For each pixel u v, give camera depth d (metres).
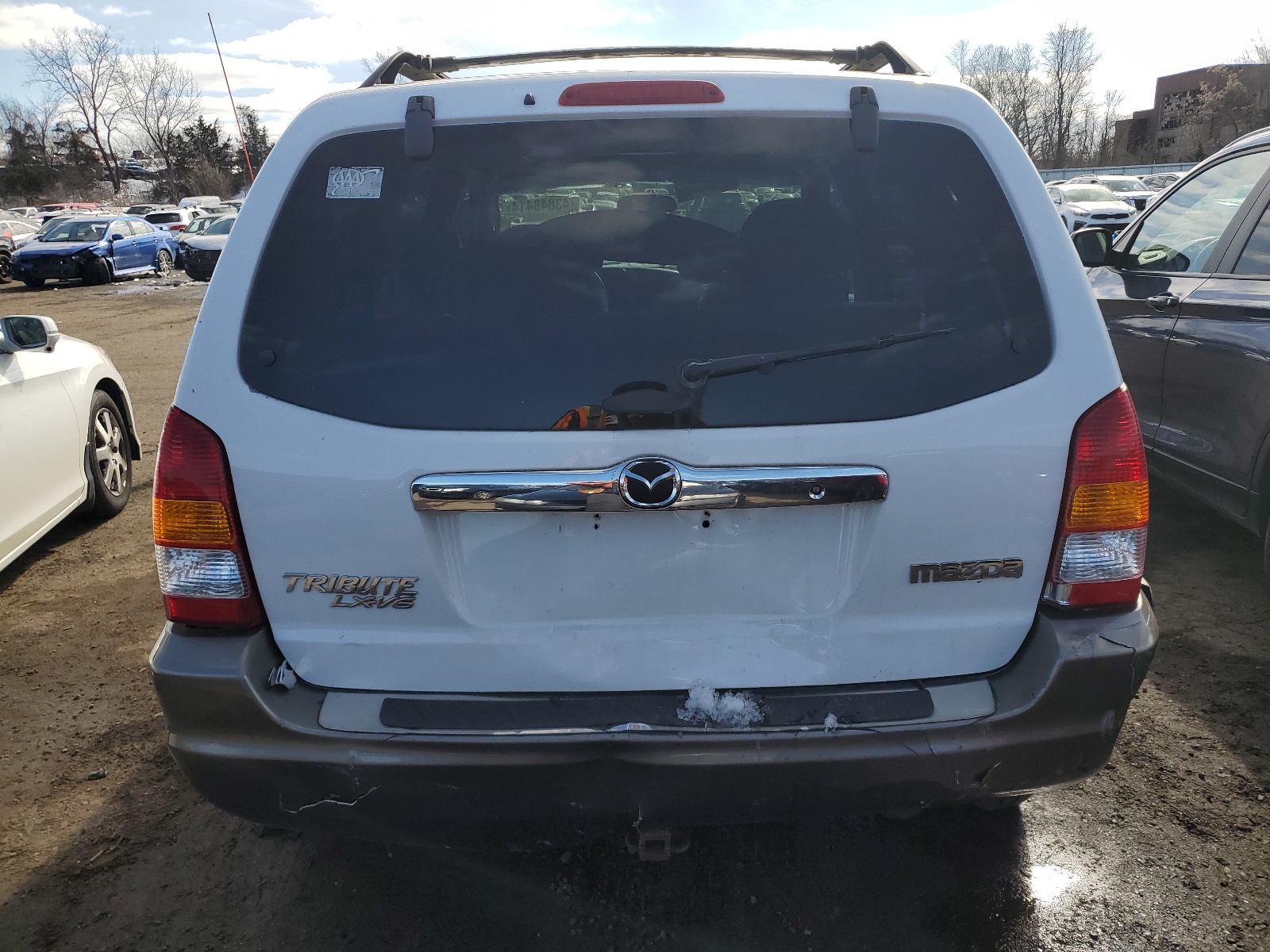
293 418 1.83
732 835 2.60
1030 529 1.88
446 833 1.91
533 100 1.97
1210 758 2.90
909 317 1.86
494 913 2.34
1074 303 1.90
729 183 1.98
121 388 5.61
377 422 1.81
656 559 1.86
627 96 1.97
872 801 1.87
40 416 4.59
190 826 2.72
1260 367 3.68
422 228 1.93
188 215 34.88
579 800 1.84
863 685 1.91
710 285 1.88
